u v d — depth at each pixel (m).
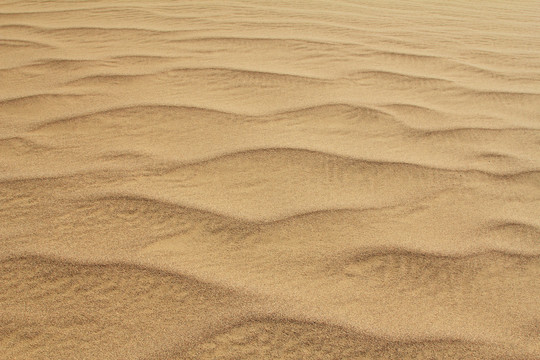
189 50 2.86
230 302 1.15
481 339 1.10
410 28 3.68
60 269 1.22
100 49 2.83
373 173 1.68
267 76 2.50
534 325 1.15
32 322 1.08
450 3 4.78
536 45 3.43
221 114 2.05
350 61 2.82
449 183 1.65
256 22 3.54
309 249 1.33
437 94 2.42
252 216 1.44
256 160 1.72
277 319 1.12
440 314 1.16
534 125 2.12
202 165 1.67
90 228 1.36
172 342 1.05
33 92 2.20
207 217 1.42
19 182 1.54
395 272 1.27
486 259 1.33
